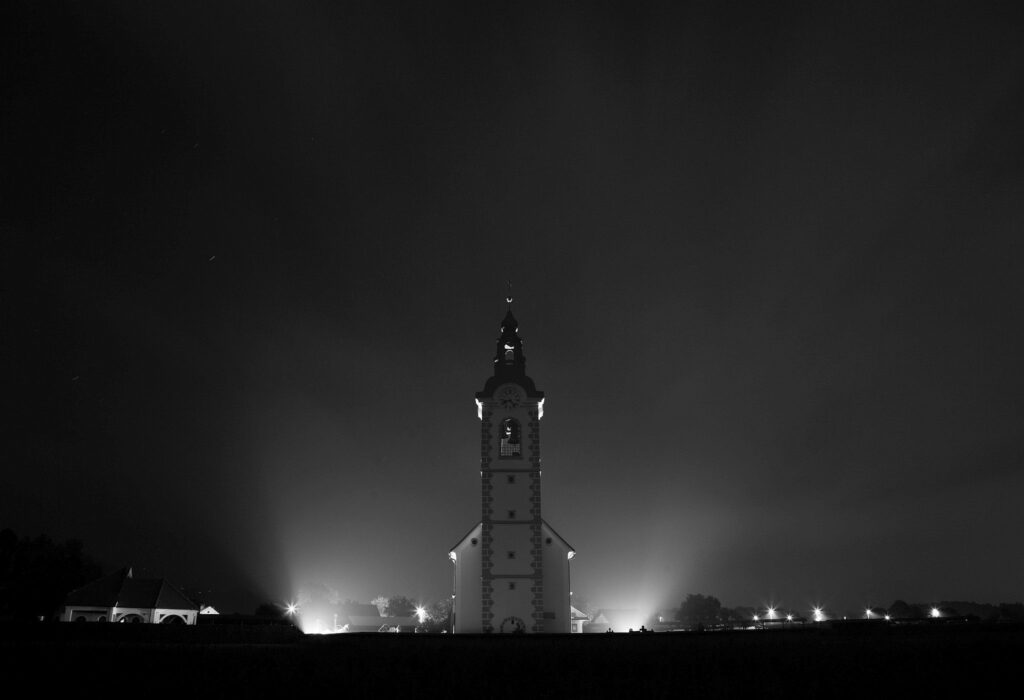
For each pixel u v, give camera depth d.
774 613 160.62
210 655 43.00
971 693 36.16
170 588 89.19
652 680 38.03
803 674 38.66
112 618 82.94
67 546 87.50
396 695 36.62
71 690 37.50
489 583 62.97
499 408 67.38
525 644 46.31
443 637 51.34
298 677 38.88
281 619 91.88
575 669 39.91
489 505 64.88
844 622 64.31
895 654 41.78
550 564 64.62
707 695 36.28
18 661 42.12
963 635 50.00
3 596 77.88
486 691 37.12
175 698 36.38
